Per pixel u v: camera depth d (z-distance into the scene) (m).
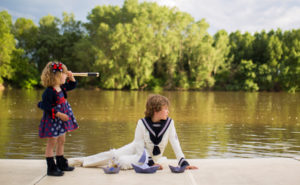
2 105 18.03
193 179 2.71
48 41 47.22
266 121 12.67
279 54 47.25
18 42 48.84
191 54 46.91
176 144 3.12
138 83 43.72
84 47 42.97
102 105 19.52
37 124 10.82
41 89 41.22
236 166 3.11
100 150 7.23
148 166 2.97
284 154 6.89
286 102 24.02
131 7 48.03
